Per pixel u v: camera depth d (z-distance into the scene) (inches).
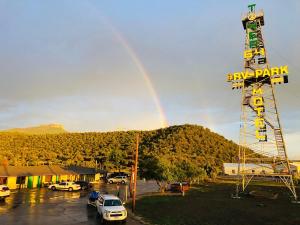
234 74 1798.7
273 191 1846.7
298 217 998.4
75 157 4601.4
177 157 3843.5
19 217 1017.5
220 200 1454.2
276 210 1133.7
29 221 956.0
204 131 6781.5
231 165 4138.8
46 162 3941.9
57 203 1408.7
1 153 3949.3
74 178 2706.7
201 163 3887.8
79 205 1362.0
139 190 2225.6
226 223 940.0
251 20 1844.2
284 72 1674.5
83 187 2134.6
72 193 1897.1
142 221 1013.8
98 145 5659.5
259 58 1803.6
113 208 986.1
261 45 1806.1
